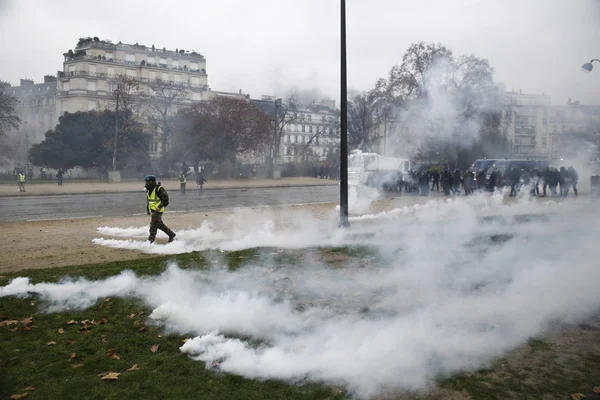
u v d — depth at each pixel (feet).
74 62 255.50
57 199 94.27
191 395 13.52
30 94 280.72
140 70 267.80
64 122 199.11
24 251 34.45
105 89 258.16
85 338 17.65
